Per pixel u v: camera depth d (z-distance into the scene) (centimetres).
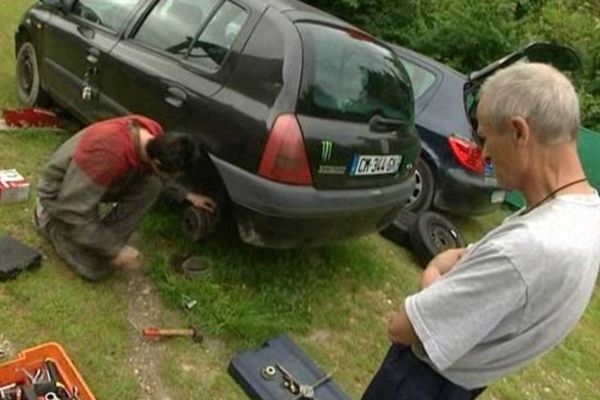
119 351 278
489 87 142
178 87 335
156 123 323
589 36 981
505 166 142
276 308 335
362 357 332
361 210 338
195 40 345
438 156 521
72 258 308
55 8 446
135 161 291
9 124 432
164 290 317
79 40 407
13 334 267
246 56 319
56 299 291
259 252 370
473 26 852
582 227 132
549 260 129
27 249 307
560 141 133
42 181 310
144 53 364
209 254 355
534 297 132
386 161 351
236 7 336
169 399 265
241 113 308
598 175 702
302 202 305
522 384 378
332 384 294
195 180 328
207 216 332
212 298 321
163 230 361
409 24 885
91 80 396
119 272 322
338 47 335
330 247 412
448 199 525
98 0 416
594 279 139
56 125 455
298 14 333
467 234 568
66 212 294
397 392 181
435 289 147
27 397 224
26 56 480
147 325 298
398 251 474
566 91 133
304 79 307
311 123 306
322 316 348
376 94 349
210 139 319
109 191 299
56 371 241
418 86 554
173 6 366
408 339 157
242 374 282
